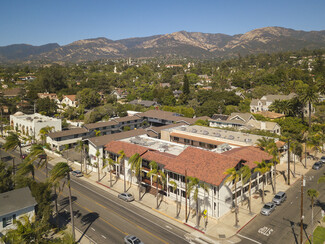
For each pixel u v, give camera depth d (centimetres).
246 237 3653
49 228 3838
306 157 7125
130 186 5616
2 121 11588
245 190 4834
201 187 4194
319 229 3781
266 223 4009
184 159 4722
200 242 3550
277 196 4712
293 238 3597
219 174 4081
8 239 2881
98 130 9219
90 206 4672
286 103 10244
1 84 19612
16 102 14288
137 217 4275
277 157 5247
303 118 9844
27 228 2867
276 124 8319
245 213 4341
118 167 5988
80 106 13475
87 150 6875
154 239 3631
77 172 6219
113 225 4022
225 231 3812
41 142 8900
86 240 3619
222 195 4125
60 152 7931
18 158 7506
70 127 10856
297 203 4644
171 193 4809
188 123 9550
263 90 15575
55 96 16688
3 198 3628
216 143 6406
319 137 7631
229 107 12569
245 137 6606
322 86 10844
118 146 5878
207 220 4144
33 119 9588
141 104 14912
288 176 5472
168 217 4288
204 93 14425
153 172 4491
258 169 4391
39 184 3906
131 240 3462
